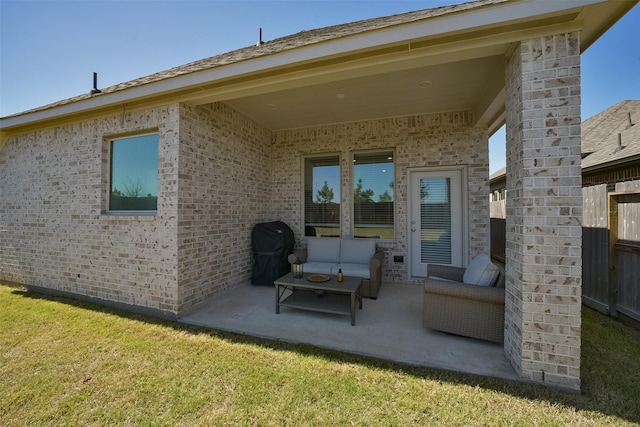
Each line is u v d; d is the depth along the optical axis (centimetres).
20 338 307
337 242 546
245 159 545
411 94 446
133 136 434
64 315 382
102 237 434
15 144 518
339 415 191
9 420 186
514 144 257
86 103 417
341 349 284
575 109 225
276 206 642
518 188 246
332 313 390
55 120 464
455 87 420
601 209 393
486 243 508
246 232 545
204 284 430
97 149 442
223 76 338
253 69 324
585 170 687
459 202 537
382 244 568
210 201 447
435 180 551
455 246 539
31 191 498
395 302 434
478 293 293
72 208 459
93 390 217
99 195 438
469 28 241
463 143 520
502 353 277
